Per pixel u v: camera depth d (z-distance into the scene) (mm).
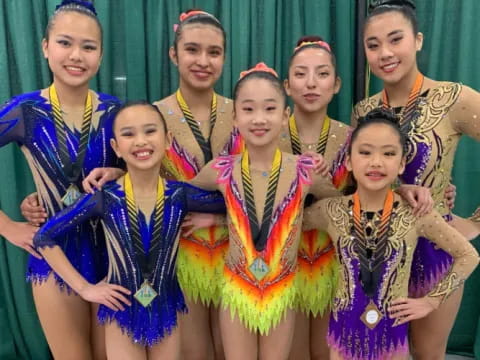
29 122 1764
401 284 1703
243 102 1720
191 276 2004
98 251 1863
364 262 1699
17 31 2363
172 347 1778
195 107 2053
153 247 1730
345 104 2512
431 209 1686
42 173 1781
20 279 2549
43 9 2406
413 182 1821
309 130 2031
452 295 1828
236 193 1802
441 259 1828
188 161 1992
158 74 2490
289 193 1795
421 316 1681
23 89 2412
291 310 1831
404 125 1828
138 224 1725
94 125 1825
